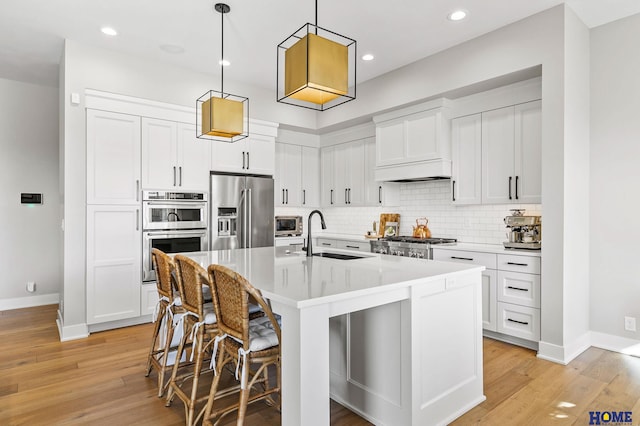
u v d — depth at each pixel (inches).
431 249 157.2
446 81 149.2
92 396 95.4
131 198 152.6
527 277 125.6
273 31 134.9
